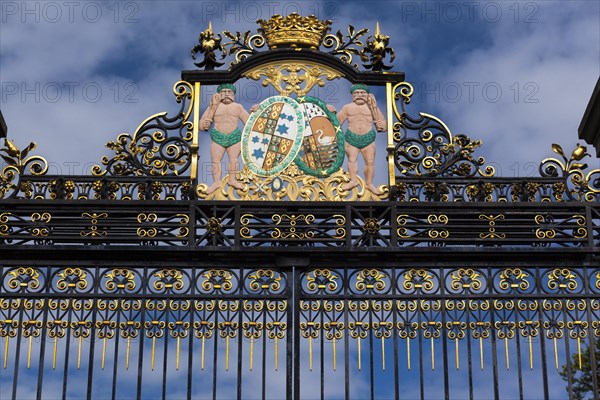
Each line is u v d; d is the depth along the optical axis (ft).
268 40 40.91
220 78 40.29
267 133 39.47
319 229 38.58
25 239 38.65
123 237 38.63
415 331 37.86
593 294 38.27
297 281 38.24
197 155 39.47
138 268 38.52
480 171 39.65
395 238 38.50
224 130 39.60
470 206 38.96
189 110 40.14
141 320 37.78
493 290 38.37
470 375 37.22
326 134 39.55
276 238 38.42
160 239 38.52
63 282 38.22
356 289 38.22
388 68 40.98
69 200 38.83
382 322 37.86
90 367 37.17
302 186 38.93
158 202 38.73
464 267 38.63
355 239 38.47
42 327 37.70
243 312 37.91
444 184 39.42
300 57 40.47
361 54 40.96
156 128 39.99
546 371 37.32
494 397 36.99
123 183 39.37
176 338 37.58
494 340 37.73
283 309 37.96
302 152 39.32
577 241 38.78
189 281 38.32
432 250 38.09
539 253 38.37
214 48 40.81
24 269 38.45
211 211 38.86
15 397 36.60
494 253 38.27
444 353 37.55
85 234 38.73
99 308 37.96
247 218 38.78
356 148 39.58
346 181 39.06
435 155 39.83
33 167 39.65
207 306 37.96
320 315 37.88
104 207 38.86
